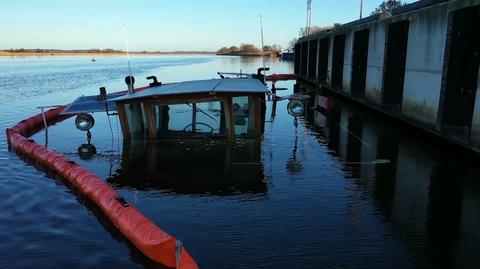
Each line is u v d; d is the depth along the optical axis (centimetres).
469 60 1284
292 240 679
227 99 1198
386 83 1923
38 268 632
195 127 1233
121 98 1252
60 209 863
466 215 775
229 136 1226
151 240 636
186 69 8256
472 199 857
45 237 734
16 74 6581
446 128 1339
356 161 1155
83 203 895
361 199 862
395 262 608
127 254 668
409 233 702
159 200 869
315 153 1242
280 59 12069
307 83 4297
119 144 1388
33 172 1125
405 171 1056
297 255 630
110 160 1184
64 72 7331
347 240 677
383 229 718
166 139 1253
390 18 1819
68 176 1028
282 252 639
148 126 1249
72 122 1927
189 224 748
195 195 893
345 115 2012
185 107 1218
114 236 733
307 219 762
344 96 2719
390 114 1823
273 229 722
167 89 1328
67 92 3588
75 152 1296
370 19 2217
